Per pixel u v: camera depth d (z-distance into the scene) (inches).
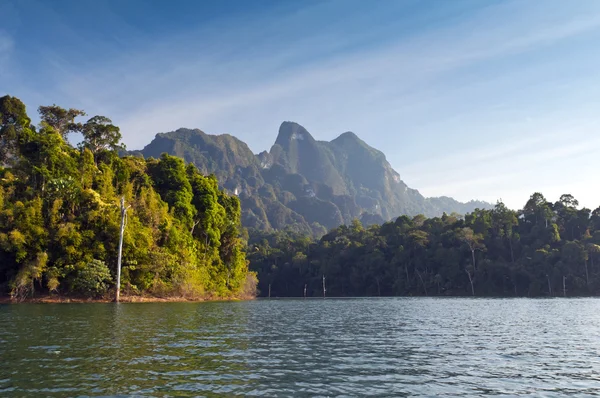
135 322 1200.8
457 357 731.4
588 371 622.8
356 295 6240.2
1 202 2193.7
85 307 1871.3
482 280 5019.7
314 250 7372.1
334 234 7849.4
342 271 6520.7
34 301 2190.0
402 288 5664.4
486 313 1883.6
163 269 2605.8
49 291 2261.3
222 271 3481.8
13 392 466.0
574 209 5383.9
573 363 684.1
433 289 5378.9
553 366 658.8
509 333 1094.4
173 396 463.2
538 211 5354.3
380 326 1270.9
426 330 1161.4
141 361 636.7
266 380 545.0
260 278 7022.6
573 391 513.3
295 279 7057.1
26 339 835.4
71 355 671.1
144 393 470.3
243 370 597.6
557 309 2146.9
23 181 2400.3
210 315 1572.3
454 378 572.4
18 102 2913.4
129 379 527.5
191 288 2817.4
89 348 738.2
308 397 474.3
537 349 824.3
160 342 827.4
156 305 2138.3
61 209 2372.0
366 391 502.9
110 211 2436.0
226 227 3622.0
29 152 2476.6
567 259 4456.2
